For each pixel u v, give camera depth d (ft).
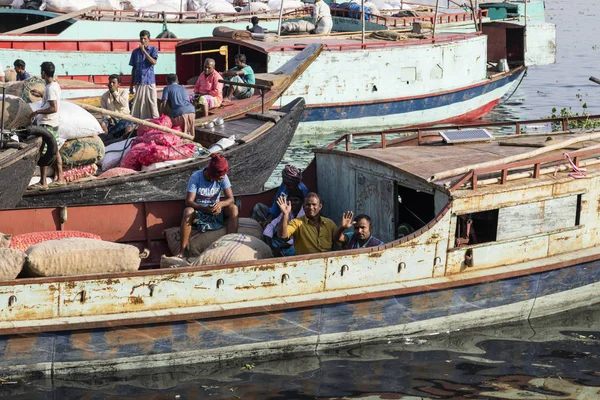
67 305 31.27
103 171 51.01
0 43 80.94
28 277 32.24
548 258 38.40
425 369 34.24
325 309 34.42
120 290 31.73
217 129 56.65
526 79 113.91
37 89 55.16
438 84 85.35
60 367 32.04
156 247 40.52
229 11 115.34
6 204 42.96
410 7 130.31
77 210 39.52
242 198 42.60
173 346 32.91
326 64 78.74
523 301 38.37
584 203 38.83
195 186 38.27
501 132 81.41
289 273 33.65
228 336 33.53
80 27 91.15
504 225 36.94
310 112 79.41
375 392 32.42
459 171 36.94
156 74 87.04
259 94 67.56
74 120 47.37
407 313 35.99
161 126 49.88
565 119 46.34
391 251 35.01
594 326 38.78
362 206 40.86
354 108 81.15
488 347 36.32
